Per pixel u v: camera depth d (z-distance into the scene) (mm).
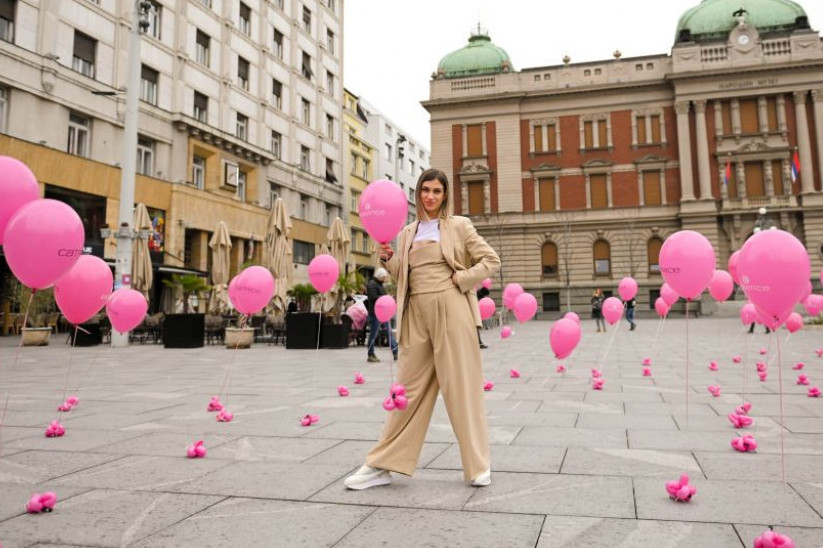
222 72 29266
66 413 5547
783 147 35344
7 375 8875
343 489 3123
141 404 6074
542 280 39000
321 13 40094
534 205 39594
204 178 28156
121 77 23078
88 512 2793
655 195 38031
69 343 15164
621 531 2486
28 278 3898
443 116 41125
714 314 34938
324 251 17453
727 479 3244
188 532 2529
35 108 19734
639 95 38562
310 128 38281
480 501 2904
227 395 6703
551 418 5176
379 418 5246
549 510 2762
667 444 4129
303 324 14328
